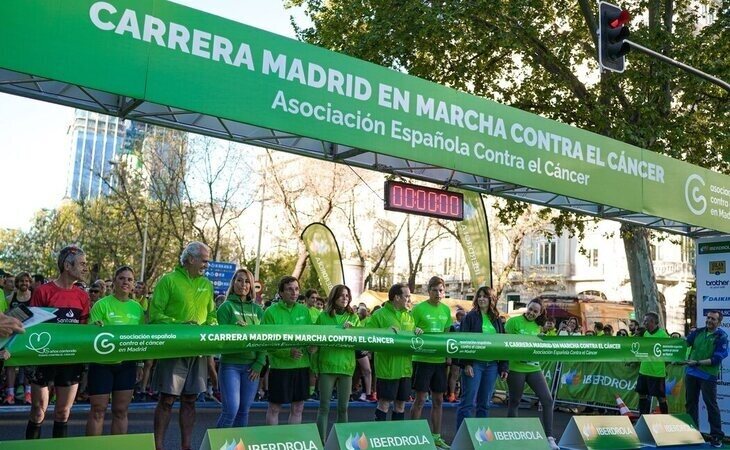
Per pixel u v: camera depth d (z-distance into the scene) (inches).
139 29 239.5
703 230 501.7
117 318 270.2
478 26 777.6
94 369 246.2
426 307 356.2
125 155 1419.8
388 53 754.2
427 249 1913.1
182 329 255.6
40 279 453.7
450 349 333.7
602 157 402.0
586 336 387.9
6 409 422.9
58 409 255.3
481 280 477.1
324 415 316.5
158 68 242.5
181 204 1385.3
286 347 285.6
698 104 806.5
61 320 257.4
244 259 1846.7
